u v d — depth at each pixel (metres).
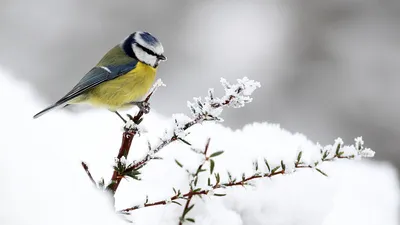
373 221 3.55
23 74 5.67
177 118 3.43
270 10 6.34
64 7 6.00
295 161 3.46
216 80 5.90
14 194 2.58
